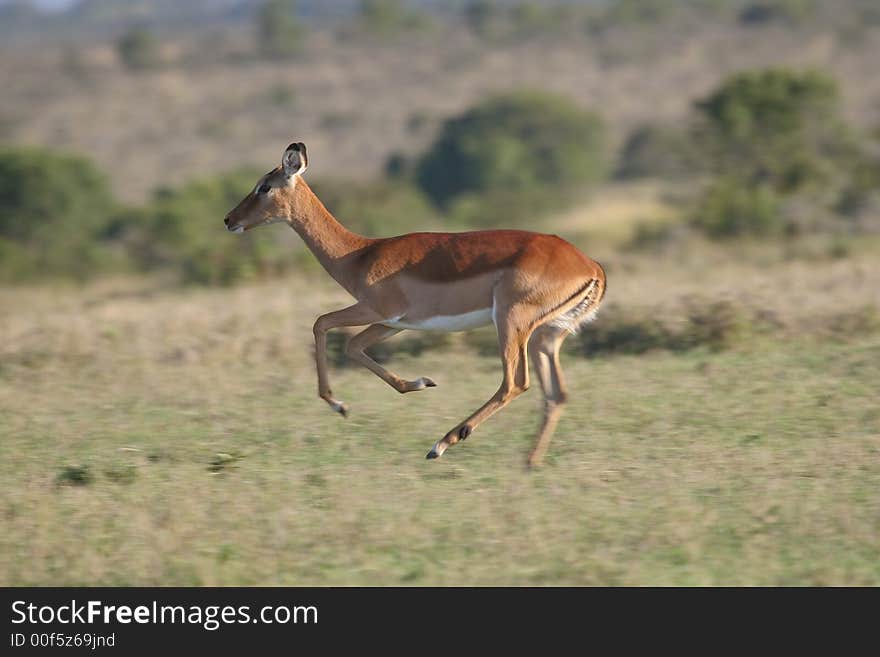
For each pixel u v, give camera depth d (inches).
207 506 1010.7
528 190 5600.4
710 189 3193.9
